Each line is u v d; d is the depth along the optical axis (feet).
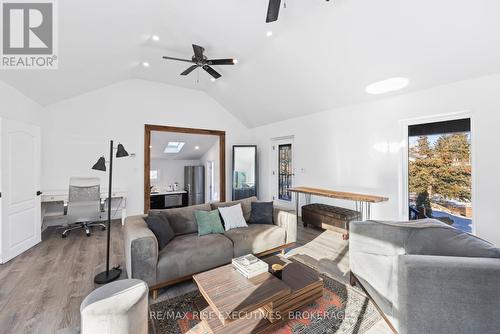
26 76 10.25
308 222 14.53
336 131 14.55
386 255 6.40
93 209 13.15
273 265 6.84
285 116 17.87
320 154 15.65
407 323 4.47
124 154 8.45
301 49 10.98
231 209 10.59
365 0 7.78
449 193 10.04
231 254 8.57
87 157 15.30
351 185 13.70
